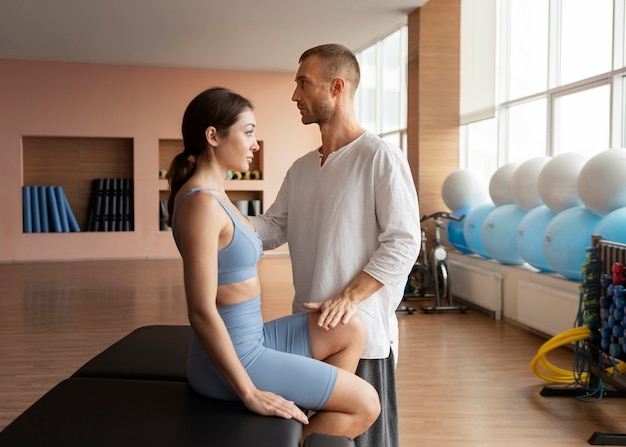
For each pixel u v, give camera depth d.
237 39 8.77
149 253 10.84
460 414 3.47
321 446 1.68
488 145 7.42
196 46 9.22
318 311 2.08
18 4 7.12
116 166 11.14
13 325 5.68
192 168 1.88
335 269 2.26
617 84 5.21
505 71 6.99
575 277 4.68
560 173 4.77
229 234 1.81
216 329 1.72
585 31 5.66
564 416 3.43
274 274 8.86
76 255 10.58
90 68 10.52
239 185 11.09
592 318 3.62
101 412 1.74
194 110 1.88
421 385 3.98
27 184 10.84
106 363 2.19
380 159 2.23
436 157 7.46
